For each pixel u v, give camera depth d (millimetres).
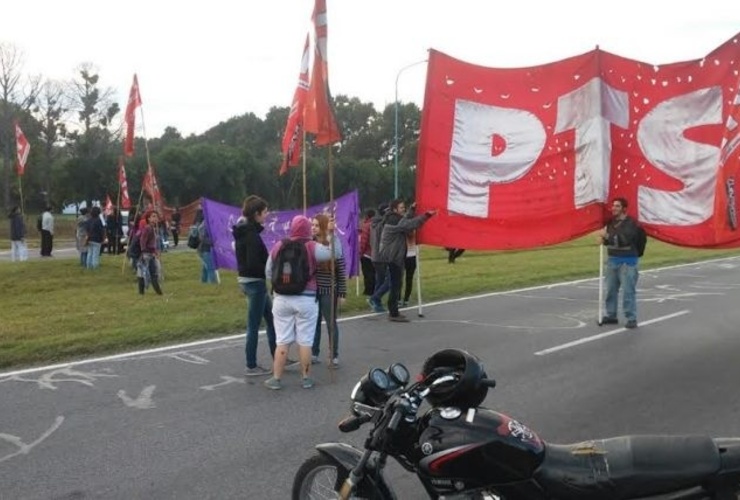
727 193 9906
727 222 9984
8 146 56812
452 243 11742
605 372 8227
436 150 11641
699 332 10625
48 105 61031
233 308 12773
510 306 13383
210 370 8398
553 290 15805
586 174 11062
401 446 3574
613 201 10930
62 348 9297
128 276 18453
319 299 8625
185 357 9031
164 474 5289
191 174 66938
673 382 7742
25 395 7340
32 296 15109
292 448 5816
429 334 10609
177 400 7164
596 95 10906
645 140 10766
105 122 62594
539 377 8008
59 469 5391
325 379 8008
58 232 48500
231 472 5324
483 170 11523
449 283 16500
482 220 11570
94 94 62031
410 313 12641
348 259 14438
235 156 70375
